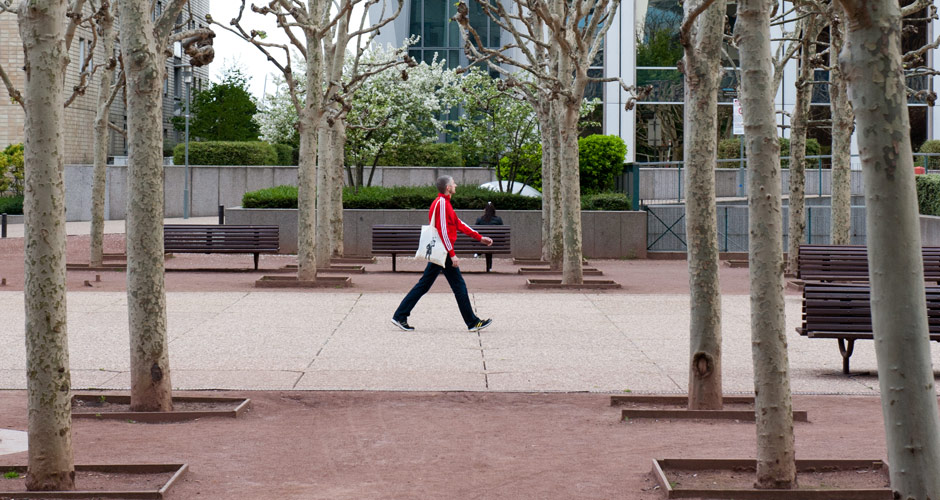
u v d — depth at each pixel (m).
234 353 10.43
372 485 5.69
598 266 23.45
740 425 7.32
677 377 9.25
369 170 37.94
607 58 36.91
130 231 7.43
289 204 26.06
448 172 37.78
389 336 11.66
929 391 3.71
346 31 19.28
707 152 7.32
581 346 11.06
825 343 11.56
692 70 7.28
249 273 20.16
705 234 7.47
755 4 5.35
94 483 5.59
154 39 7.35
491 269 21.67
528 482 5.76
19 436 6.82
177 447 6.57
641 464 6.16
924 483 3.68
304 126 16.58
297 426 7.28
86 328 12.04
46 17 5.14
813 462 5.91
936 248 15.28
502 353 10.54
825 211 28.67
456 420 7.51
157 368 7.52
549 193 22.25
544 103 21.62
